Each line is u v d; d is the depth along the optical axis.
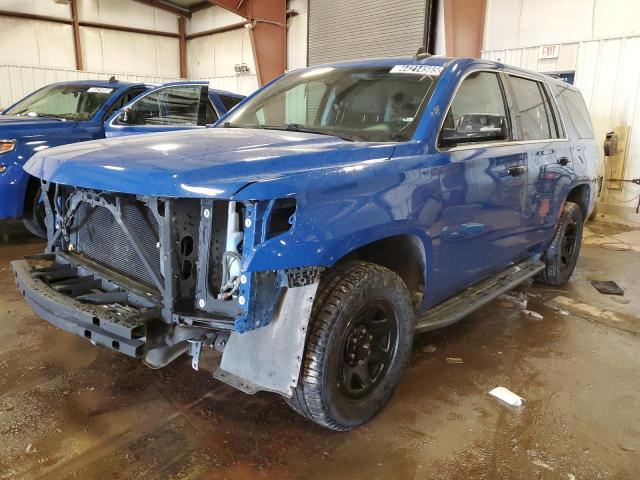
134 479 2.01
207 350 3.14
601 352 3.34
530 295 4.47
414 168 2.46
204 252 1.96
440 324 2.86
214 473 2.06
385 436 2.35
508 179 3.22
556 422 2.51
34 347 3.11
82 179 2.08
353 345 2.29
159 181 1.87
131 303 2.20
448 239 2.75
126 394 2.62
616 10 8.06
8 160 4.98
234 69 16.28
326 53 12.70
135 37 16.55
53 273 2.55
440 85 2.83
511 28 9.31
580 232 4.80
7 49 14.09
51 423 2.35
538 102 3.95
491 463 2.19
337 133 2.79
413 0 10.59
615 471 2.15
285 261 1.90
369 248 2.62
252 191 1.81
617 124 8.28
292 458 2.17
